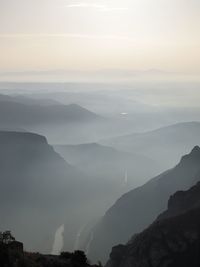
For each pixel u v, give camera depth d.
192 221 54.66
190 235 53.09
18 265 25.78
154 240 54.00
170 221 55.84
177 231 53.72
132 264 54.06
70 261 29.48
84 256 31.19
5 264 25.20
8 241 29.75
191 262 51.16
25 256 27.89
